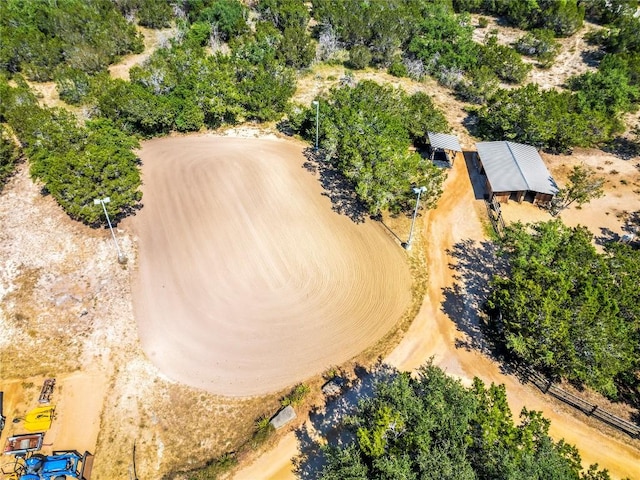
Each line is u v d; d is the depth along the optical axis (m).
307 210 50.66
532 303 33.62
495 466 24.80
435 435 27.09
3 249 46.16
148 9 84.38
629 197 53.66
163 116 59.50
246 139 61.69
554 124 56.50
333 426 33.34
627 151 60.59
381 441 25.97
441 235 48.56
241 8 85.69
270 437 32.72
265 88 62.94
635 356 34.03
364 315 40.69
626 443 32.72
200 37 79.12
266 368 36.84
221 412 34.28
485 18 93.94
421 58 77.62
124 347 38.28
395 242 47.41
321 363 37.19
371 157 47.91
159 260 45.16
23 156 57.75
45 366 37.12
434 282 43.69
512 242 42.34
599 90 64.50
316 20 89.69
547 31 80.31
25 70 71.00
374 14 80.25
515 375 36.62
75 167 45.25
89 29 77.25
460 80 72.06
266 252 45.94
